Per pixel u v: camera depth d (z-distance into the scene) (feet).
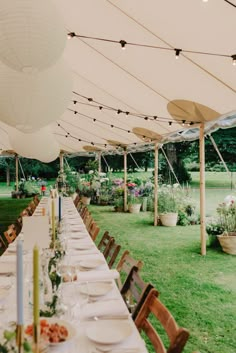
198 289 14.64
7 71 8.69
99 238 25.08
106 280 8.43
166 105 18.63
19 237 13.39
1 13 6.48
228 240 20.17
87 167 55.21
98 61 16.26
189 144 61.62
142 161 74.38
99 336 5.63
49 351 5.10
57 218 13.98
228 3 9.11
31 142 20.20
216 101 15.46
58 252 8.31
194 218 31.50
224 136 55.67
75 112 26.91
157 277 16.21
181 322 11.64
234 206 22.47
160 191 33.22
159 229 28.63
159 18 10.87
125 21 11.83
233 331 11.03
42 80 8.96
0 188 82.43
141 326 6.59
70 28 13.83
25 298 6.77
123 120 25.58
